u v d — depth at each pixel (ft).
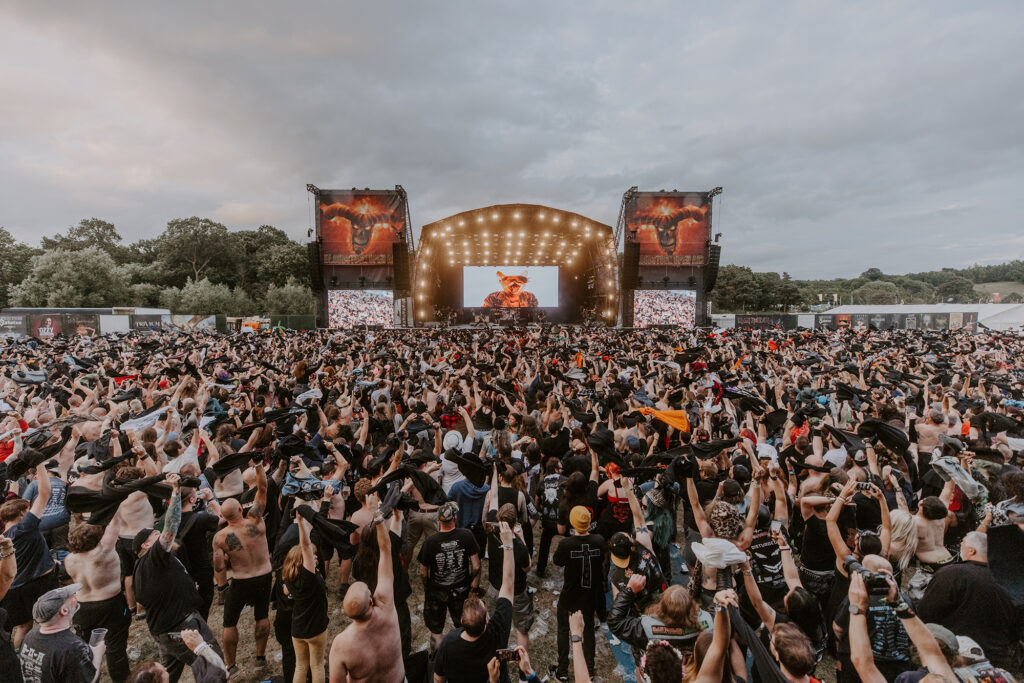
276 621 14.60
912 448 23.82
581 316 184.14
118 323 117.91
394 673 10.85
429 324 165.07
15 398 35.55
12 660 11.93
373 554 13.60
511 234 149.18
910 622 9.18
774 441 25.80
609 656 16.80
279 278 226.99
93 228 237.04
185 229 221.05
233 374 43.83
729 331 119.65
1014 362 61.57
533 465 24.54
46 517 19.30
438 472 20.26
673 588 10.91
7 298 173.99
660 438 24.23
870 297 346.13
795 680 8.09
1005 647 12.28
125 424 22.93
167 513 13.52
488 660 10.85
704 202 141.90
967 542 13.10
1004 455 21.80
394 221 135.23
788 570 11.89
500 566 15.93
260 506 16.08
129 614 15.19
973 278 508.53
